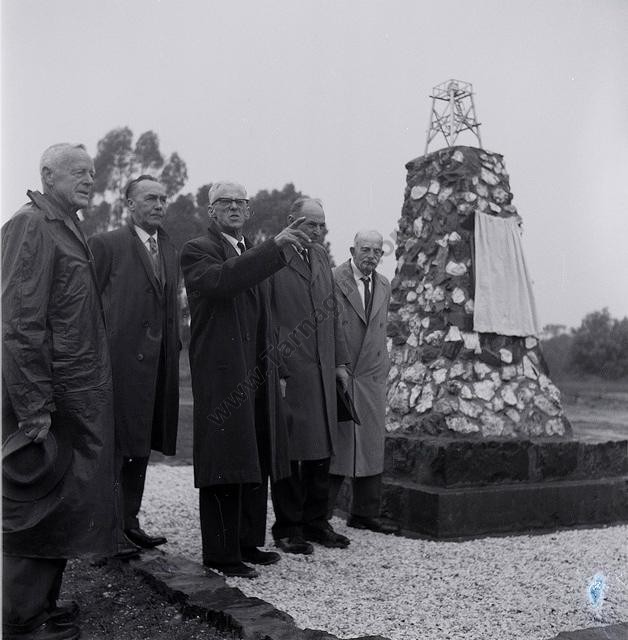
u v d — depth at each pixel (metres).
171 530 4.82
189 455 8.88
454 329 5.93
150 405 3.85
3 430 2.78
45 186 2.99
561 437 6.07
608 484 5.64
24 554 2.75
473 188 6.19
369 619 3.21
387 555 4.38
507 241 6.18
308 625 3.10
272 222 9.49
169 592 3.31
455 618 3.26
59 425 2.83
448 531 4.89
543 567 4.20
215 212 3.93
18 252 2.75
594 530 5.35
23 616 2.76
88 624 3.07
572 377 22.44
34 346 2.70
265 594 3.50
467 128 6.74
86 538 2.81
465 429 5.59
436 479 5.14
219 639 2.86
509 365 6.08
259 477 3.62
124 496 4.02
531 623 3.21
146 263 3.96
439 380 5.84
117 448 3.74
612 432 13.15
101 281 3.91
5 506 2.76
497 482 5.31
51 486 2.77
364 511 5.11
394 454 5.49
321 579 3.82
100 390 2.90
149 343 3.88
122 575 3.68
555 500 5.37
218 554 3.74
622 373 21.59
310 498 4.54
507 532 5.12
